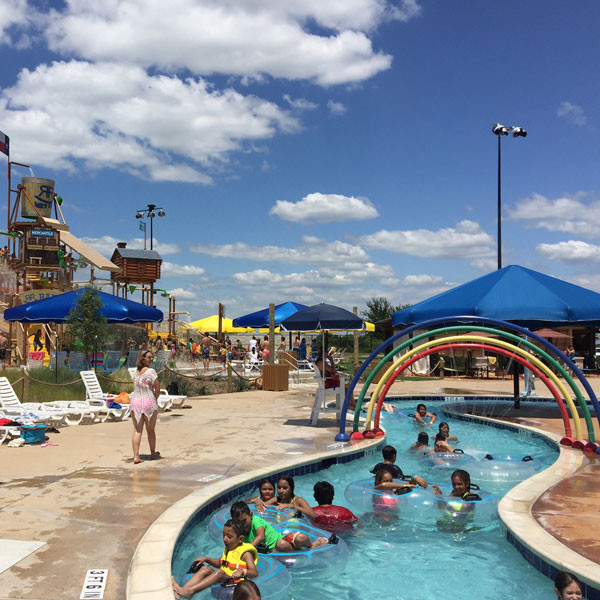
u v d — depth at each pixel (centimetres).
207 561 496
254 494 774
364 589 496
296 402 1736
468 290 1538
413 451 1078
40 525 568
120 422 1299
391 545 599
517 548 545
